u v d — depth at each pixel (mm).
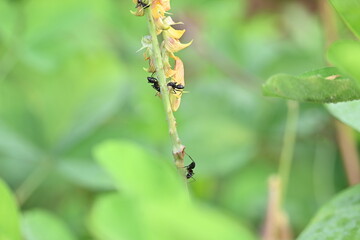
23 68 1213
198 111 1217
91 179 1066
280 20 1586
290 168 1146
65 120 1147
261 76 1354
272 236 825
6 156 1122
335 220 670
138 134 1128
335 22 1227
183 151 685
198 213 554
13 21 1226
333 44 600
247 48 1396
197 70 1419
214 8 1398
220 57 1390
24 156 1106
